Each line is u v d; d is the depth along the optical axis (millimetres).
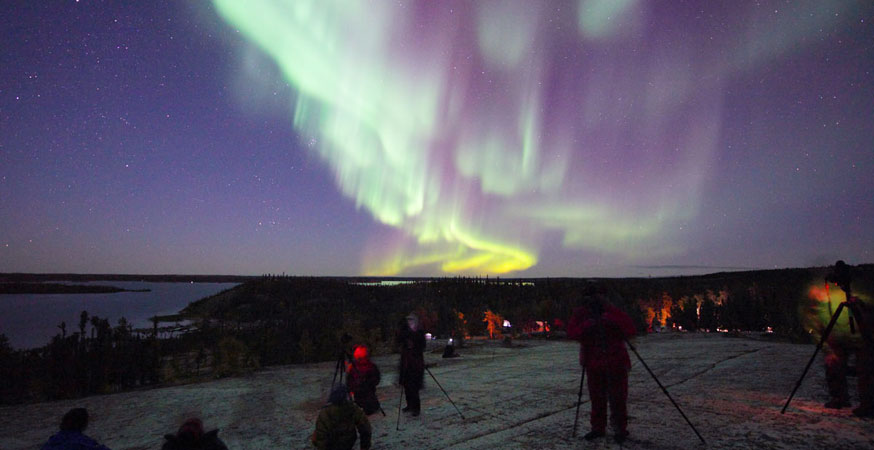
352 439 4387
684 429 5062
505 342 21141
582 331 4973
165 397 10109
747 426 4992
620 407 4785
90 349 16094
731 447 4383
